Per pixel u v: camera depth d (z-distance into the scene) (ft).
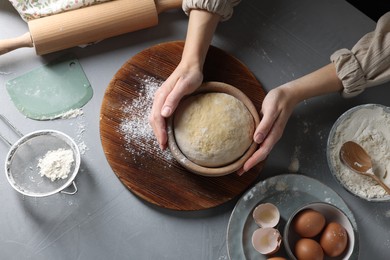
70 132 3.34
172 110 3.00
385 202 3.42
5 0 3.57
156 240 3.22
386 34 3.34
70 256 3.14
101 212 3.23
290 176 3.33
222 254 3.24
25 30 3.54
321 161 3.47
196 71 3.13
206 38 3.31
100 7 3.34
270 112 3.12
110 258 3.16
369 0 4.56
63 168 3.16
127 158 3.25
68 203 3.22
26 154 3.18
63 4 3.36
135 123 3.33
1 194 3.20
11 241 3.12
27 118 3.34
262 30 3.69
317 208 3.18
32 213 3.18
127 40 3.57
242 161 3.06
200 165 3.05
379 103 3.61
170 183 3.25
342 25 3.76
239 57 3.62
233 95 3.19
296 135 3.50
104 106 3.33
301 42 3.70
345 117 3.42
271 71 3.62
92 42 3.51
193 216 3.28
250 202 3.27
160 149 3.29
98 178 3.29
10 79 3.39
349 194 3.43
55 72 3.44
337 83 3.38
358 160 3.33
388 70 3.34
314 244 3.08
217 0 3.25
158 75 3.45
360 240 3.34
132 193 3.28
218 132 2.99
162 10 3.54
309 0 3.80
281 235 3.25
